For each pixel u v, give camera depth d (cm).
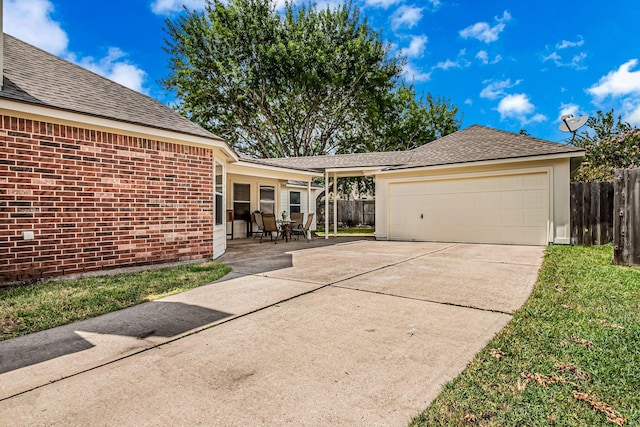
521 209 940
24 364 248
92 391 211
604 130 1322
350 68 1838
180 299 409
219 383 218
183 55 1817
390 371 230
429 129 2312
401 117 2236
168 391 210
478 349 259
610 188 849
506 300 386
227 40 1738
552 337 274
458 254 764
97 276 534
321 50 1773
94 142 539
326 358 250
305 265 638
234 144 2170
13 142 462
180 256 652
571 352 247
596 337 271
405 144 2248
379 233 1186
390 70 1906
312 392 206
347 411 187
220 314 353
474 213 1015
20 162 468
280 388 211
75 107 518
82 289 445
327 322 325
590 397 193
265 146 2142
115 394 207
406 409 188
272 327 314
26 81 527
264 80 1808
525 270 558
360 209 2200
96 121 529
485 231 995
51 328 318
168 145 635
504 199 964
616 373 217
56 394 208
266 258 739
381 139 2223
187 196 665
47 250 491
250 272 571
